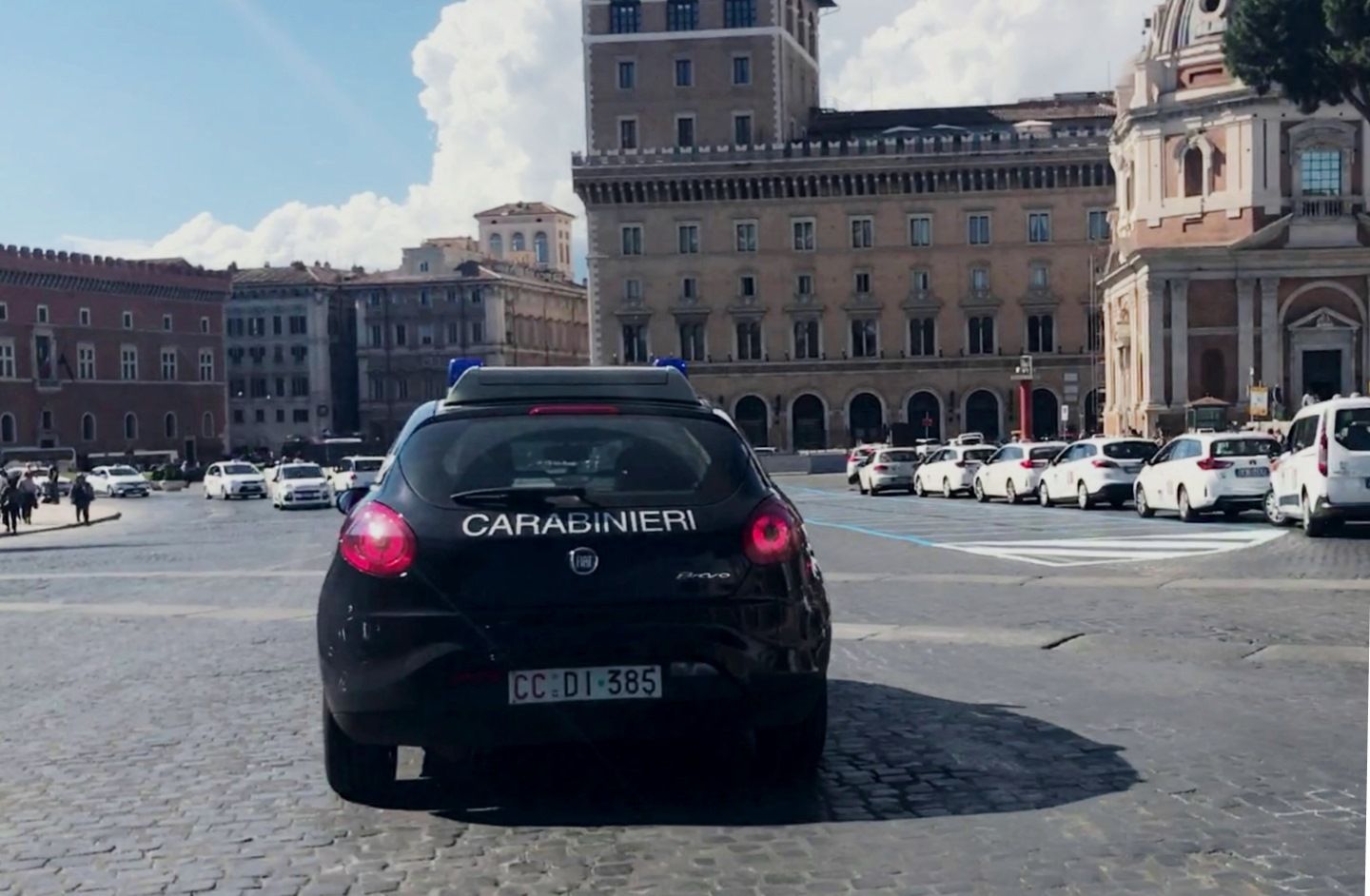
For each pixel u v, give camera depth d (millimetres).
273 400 128125
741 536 6273
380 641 6086
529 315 131875
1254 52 39844
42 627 14734
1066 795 6668
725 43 95312
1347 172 63250
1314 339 62812
